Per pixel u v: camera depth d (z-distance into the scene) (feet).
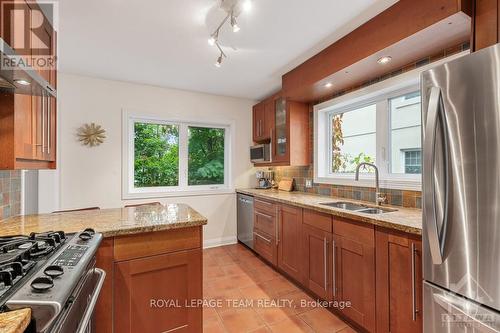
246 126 13.10
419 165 6.81
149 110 10.77
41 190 8.71
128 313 4.61
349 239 6.02
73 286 2.62
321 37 6.78
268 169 13.25
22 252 3.15
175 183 11.80
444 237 3.57
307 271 7.48
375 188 7.64
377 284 5.29
